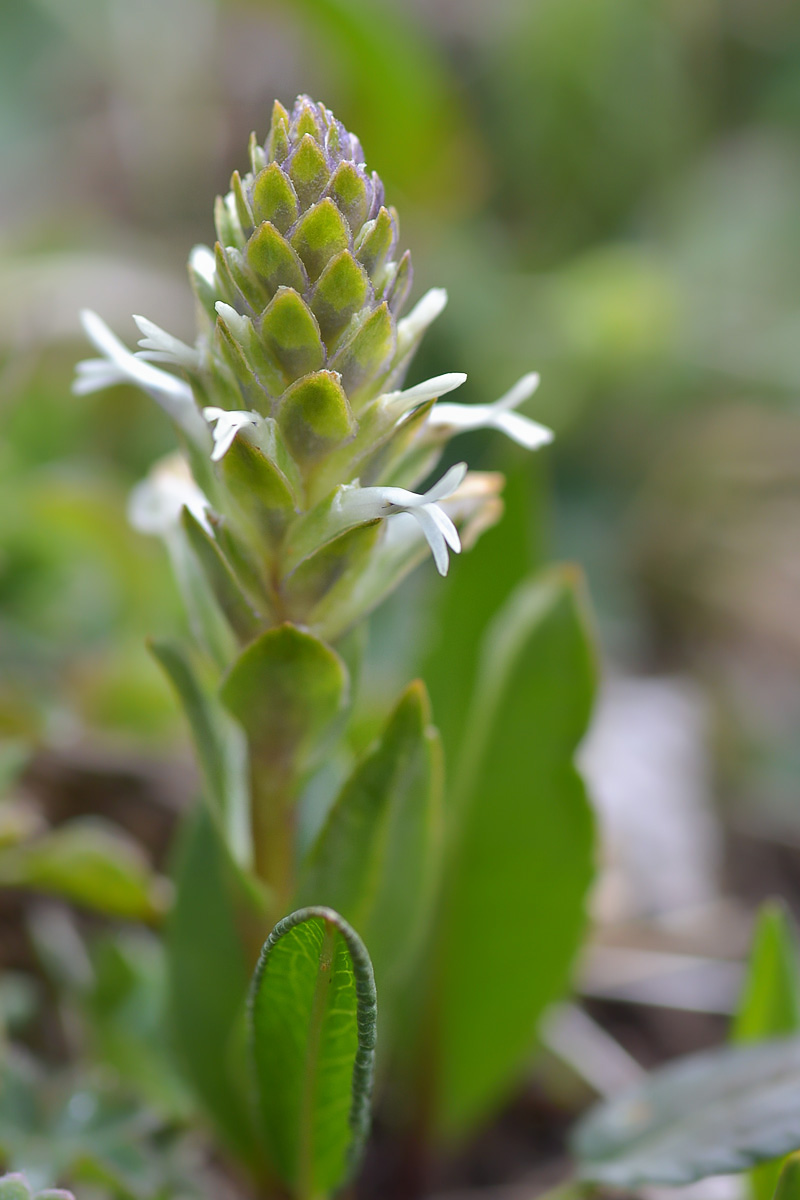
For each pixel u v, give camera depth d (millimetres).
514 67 674
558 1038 277
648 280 551
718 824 377
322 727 219
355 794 218
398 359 215
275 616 217
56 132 668
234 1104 240
